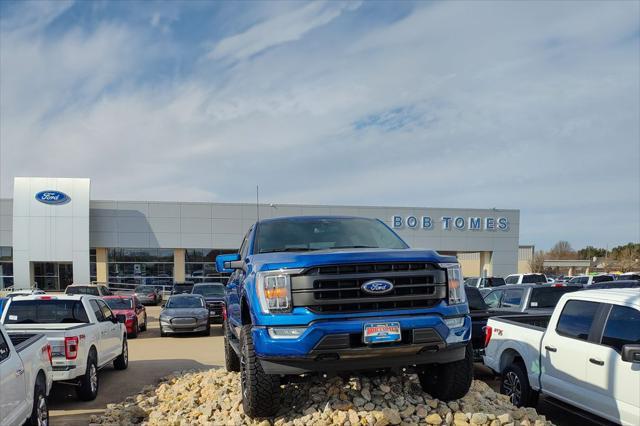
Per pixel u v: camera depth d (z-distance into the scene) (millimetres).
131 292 38094
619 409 5168
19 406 5324
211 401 6449
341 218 6637
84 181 39250
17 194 38688
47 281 39312
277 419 5355
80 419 7258
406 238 42875
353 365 4633
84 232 39000
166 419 6391
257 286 4781
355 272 4746
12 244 39500
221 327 21406
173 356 13328
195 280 41531
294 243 6004
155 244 41031
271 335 4594
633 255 71062
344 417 4902
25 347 5812
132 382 9930
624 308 5426
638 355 4711
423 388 5879
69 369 7773
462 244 43719
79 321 9078
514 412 5543
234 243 41656
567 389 5906
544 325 7887
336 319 4582
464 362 5340
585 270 65125
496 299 11898
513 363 7141
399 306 4758
